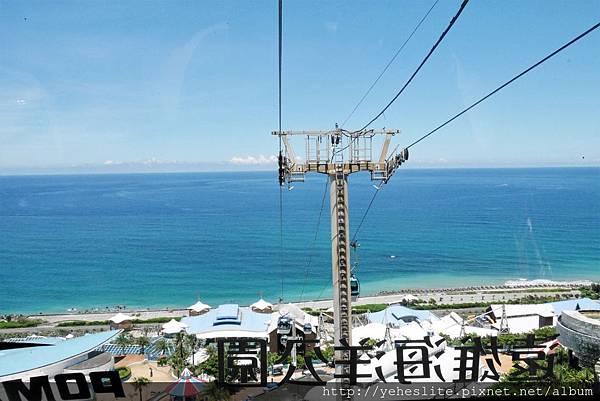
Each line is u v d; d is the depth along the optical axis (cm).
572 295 10594
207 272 14238
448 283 12688
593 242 16788
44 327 9431
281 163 2094
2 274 14338
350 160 2100
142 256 16512
